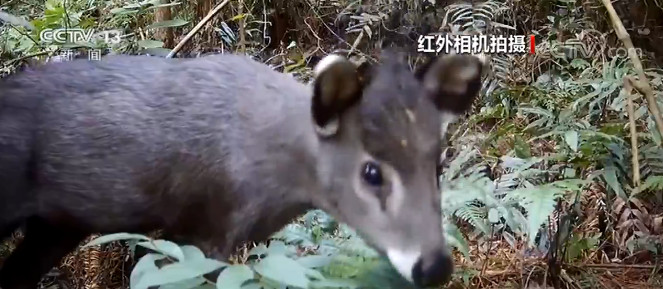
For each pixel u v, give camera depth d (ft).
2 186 3.65
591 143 4.00
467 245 4.08
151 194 3.57
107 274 4.49
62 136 3.60
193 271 2.75
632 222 4.64
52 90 3.66
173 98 3.54
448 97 3.18
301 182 3.38
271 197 3.42
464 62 3.17
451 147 4.61
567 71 5.79
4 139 3.61
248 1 6.60
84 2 5.89
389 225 3.05
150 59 3.74
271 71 3.66
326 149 3.23
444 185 3.77
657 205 4.87
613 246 4.68
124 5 5.55
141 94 3.59
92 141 3.58
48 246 4.11
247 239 3.50
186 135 3.48
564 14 6.28
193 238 3.63
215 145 3.46
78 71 3.70
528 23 6.47
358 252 3.22
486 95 5.33
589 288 4.28
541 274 4.31
